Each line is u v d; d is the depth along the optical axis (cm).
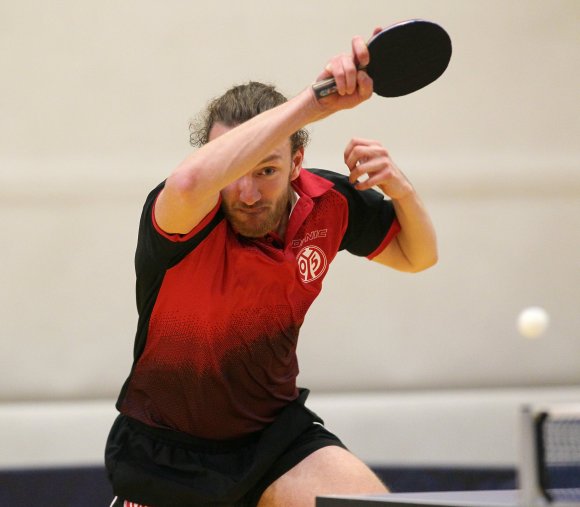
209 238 856
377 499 632
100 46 1902
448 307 1927
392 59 801
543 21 1962
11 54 1881
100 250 1884
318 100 771
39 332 1864
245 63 1931
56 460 1789
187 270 859
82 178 1884
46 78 1886
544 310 1934
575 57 1964
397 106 1941
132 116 1903
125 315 1881
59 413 1816
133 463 920
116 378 1869
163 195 797
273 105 888
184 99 1914
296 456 920
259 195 838
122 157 1897
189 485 909
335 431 1833
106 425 1809
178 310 882
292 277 902
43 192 1877
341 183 982
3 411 1812
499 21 1958
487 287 1931
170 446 922
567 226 1947
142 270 862
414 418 1848
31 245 1870
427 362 1914
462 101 1947
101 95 1898
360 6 1948
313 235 940
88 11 1900
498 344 1923
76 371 1864
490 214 1941
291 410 951
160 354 898
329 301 1914
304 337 1905
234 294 885
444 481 1709
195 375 900
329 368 1902
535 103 1956
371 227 1001
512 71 1956
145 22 1912
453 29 1952
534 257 1941
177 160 1905
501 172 1941
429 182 1928
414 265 1041
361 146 936
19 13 1886
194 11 1925
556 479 795
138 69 1908
